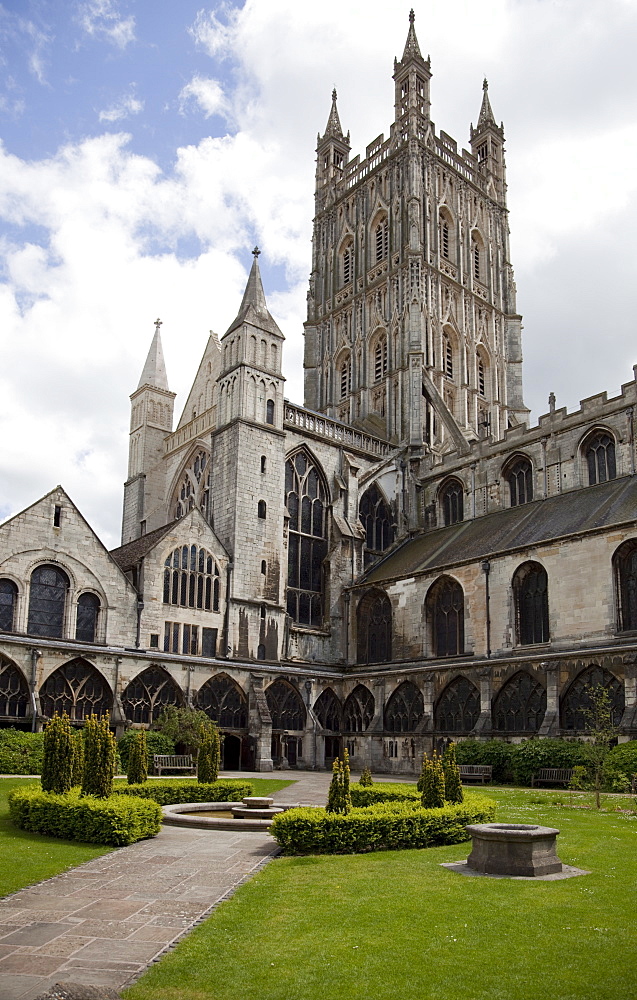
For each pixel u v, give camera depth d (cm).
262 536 6831
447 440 8631
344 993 1174
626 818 2875
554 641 5447
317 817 2244
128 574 6222
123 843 2356
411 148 10019
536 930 1455
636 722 4431
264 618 6675
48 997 1088
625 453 6412
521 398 10600
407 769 5850
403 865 2044
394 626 6762
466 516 7694
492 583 5956
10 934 1480
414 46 10550
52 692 5166
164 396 8562
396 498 8250
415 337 9175
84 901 1716
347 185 11194
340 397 10412
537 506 6794
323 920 1534
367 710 6462
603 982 1209
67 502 5728
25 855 2166
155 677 5653
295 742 6366
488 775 4688
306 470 7606
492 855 1958
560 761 4419
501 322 10725
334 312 10706
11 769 4306
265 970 1265
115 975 1266
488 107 11700
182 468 8000
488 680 5381
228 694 6031
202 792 3322
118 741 5041
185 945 1390
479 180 11175
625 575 5191
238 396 7006
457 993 1173
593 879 1859
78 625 5666
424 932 1452
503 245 11162
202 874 1980
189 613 6241
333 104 11912
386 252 10156
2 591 5347
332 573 7306
